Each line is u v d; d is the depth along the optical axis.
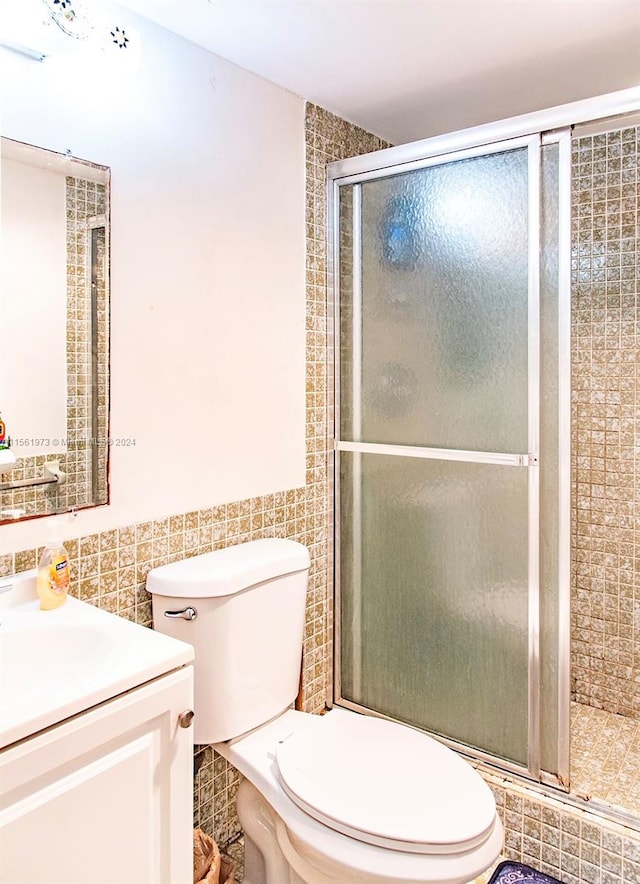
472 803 1.23
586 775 1.82
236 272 1.77
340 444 2.13
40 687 1.13
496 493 1.77
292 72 1.80
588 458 2.30
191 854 1.13
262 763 1.42
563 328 1.62
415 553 1.96
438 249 1.86
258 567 1.54
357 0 1.44
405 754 1.39
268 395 1.89
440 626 1.92
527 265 1.67
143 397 1.52
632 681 2.25
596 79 1.87
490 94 1.97
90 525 1.41
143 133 1.50
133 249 1.49
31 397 1.30
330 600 2.17
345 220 2.09
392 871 1.11
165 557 1.58
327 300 2.12
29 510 1.30
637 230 2.17
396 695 2.03
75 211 1.37
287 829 1.30
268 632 1.58
